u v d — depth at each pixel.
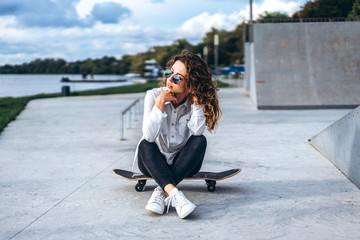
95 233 2.44
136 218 2.71
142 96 17.39
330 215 2.71
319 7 12.98
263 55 11.52
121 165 4.53
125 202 3.08
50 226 2.58
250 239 2.31
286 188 3.42
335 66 11.09
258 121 8.19
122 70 117.38
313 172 3.99
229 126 7.55
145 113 2.96
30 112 11.46
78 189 3.50
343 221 2.59
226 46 70.69
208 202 3.04
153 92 3.06
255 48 11.66
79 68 117.38
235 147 5.49
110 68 118.38
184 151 2.88
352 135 3.62
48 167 4.49
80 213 2.84
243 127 7.39
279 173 3.98
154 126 2.78
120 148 5.67
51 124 8.69
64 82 53.75
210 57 69.31
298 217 2.68
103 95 19.33
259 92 10.88
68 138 6.72
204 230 2.46
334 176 3.80
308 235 2.36
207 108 2.94
